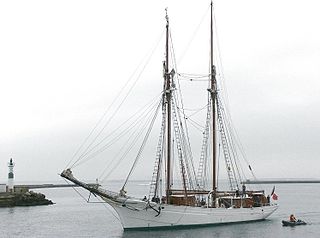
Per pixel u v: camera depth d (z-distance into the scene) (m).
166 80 76.69
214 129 84.38
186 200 73.38
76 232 75.69
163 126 76.94
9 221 94.31
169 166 74.62
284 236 69.62
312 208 129.88
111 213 114.81
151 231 69.81
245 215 81.38
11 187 145.62
